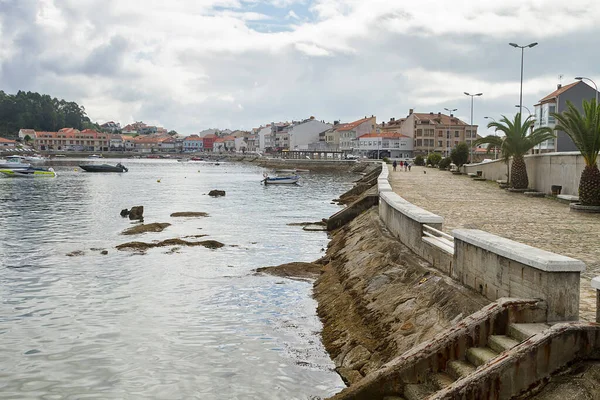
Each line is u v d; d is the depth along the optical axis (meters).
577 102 66.81
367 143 155.88
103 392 12.38
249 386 12.53
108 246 30.95
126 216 46.00
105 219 44.00
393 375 9.12
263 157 197.88
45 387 12.64
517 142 38.66
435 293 13.20
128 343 15.39
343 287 19.03
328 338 15.29
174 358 14.26
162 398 12.06
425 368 9.14
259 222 42.75
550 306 9.20
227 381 12.84
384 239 20.95
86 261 26.67
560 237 18.39
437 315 12.32
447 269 14.16
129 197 66.25
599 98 66.31
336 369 13.28
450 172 74.38
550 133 38.72
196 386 12.62
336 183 97.25
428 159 103.38
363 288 17.22
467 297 11.84
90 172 131.25
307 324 16.97
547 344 7.69
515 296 10.23
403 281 15.52
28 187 81.31
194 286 21.86
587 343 7.81
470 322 9.24
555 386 7.55
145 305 19.17
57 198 63.22
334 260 24.95
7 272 24.19
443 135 150.00
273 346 15.02
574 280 9.20
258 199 65.19
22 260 26.78
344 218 37.22
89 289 21.36
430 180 55.06
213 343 15.34
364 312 15.46
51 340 15.64
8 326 16.84
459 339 9.14
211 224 41.44
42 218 44.09
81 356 14.45
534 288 9.59
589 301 10.75
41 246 30.70
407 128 153.62
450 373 8.99
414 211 17.88
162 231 37.16
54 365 13.88
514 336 8.96
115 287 21.70
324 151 175.12
